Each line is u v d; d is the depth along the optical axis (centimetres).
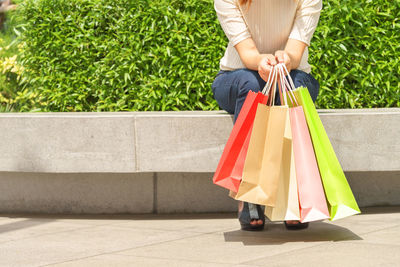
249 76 396
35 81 590
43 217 477
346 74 537
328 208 363
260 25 401
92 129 454
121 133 452
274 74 371
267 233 392
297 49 392
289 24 400
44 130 460
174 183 481
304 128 361
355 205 360
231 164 363
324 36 525
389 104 548
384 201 485
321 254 324
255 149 350
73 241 383
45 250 358
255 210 396
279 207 358
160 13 546
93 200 488
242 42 397
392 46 533
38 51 577
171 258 328
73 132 456
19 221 462
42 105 600
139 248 357
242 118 357
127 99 561
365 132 448
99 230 418
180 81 547
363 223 417
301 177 357
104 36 564
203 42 551
